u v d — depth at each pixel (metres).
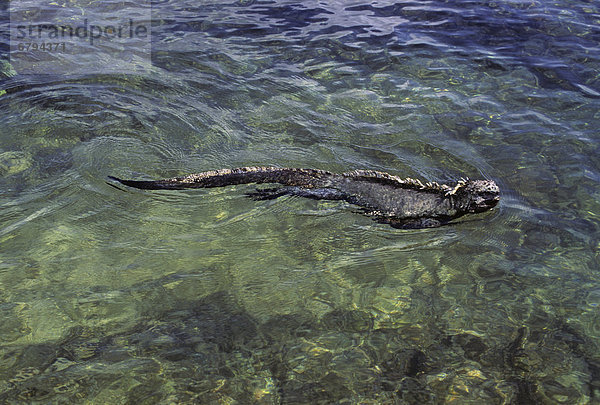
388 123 1.83
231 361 1.25
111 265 1.42
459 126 1.82
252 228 1.52
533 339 1.29
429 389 1.22
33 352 1.25
